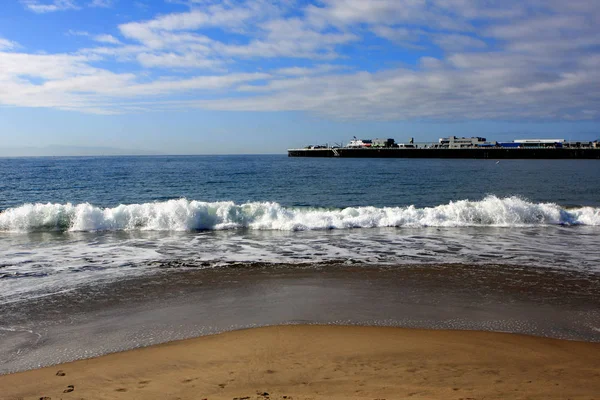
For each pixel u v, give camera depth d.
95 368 5.69
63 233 17.03
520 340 6.78
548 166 91.31
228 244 15.04
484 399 4.57
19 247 14.34
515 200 21.11
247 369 5.55
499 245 14.98
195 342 6.63
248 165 98.62
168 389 4.95
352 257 13.00
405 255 13.30
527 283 10.15
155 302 8.69
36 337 6.89
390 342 6.60
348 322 7.59
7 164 100.88
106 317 7.82
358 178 54.69
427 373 5.41
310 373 5.40
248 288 9.68
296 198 33.31
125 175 58.53
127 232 17.38
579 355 6.20
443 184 45.97
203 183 45.94
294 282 10.19
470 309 8.34
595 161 119.31
